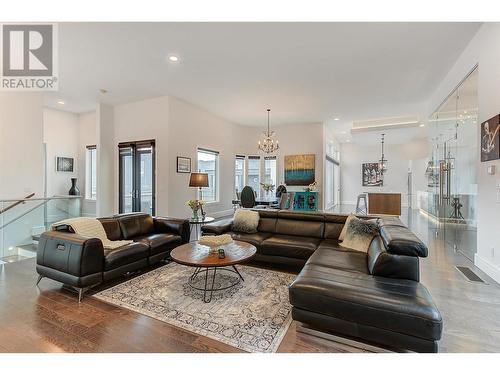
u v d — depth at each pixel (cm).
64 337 192
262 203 717
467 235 392
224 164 811
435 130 567
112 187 664
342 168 1252
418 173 1092
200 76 471
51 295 264
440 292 269
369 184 1201
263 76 471
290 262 331
